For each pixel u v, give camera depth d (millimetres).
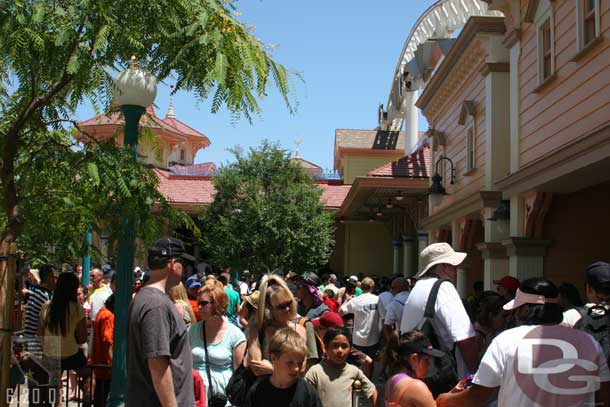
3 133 6125
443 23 24234
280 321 5246
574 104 10180
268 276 5422
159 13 5652
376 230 36312
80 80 5574
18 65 5492
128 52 5676
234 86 5395
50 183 6000
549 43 11484
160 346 3818
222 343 5566
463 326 5090
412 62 22859
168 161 35656
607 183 12375
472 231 16812
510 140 13445
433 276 5727
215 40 5375
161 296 4004
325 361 5574
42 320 7789
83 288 13570
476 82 15953
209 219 23125
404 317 5375
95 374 7668
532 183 11508
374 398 5578
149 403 3906
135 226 6207
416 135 28391
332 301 12836
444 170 19359
